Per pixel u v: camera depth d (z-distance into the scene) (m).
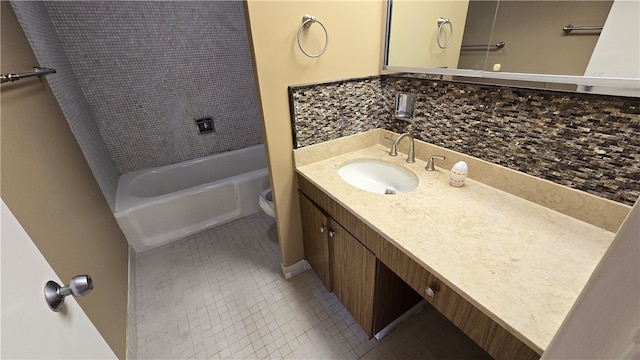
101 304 1.18
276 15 1.09
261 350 1.35
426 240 0.84
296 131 1.33
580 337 0.32
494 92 1.01
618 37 0.78
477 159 1.15
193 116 2.59
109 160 2.25
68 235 1.10
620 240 0.26
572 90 0.80
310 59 1.23
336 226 1.23
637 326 0.26
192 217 2.23
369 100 1.49
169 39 2.27
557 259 0.75
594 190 0.85
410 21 1.28
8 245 0.44
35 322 0.46
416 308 1.45
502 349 0.65
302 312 1.54
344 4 1.21
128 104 2.28
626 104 0.72
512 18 1.01
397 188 1.37
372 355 1.30
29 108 1.13
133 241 2.02
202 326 1.48
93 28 1.99
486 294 0.65
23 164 0.94
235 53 2.58
